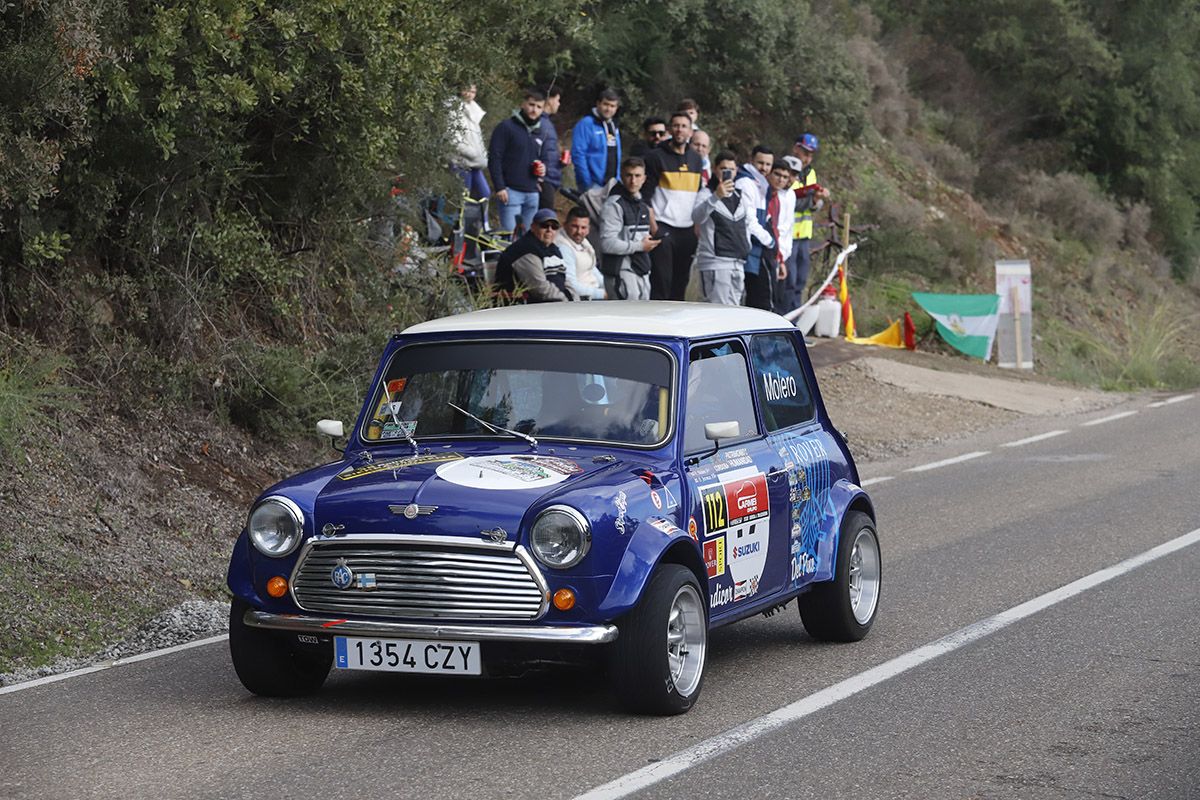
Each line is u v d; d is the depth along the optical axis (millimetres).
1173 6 36781
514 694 6812
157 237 11656
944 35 36531
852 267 25859
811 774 5562
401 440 7031
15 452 9680
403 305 13664
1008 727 6250
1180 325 30609
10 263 11047
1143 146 35531
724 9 24766
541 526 6000
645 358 6949
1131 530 11438
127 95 10211
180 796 5289
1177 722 6328
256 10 11484
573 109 24688
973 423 18625
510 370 7062
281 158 12922
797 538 7512
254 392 11891
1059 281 29562
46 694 6922
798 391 8055
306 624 6203
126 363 11273
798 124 26422
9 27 9812
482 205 16297
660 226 15898
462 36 14297
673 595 6250
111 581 8836
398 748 5898
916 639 8031
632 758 5750
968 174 32281
